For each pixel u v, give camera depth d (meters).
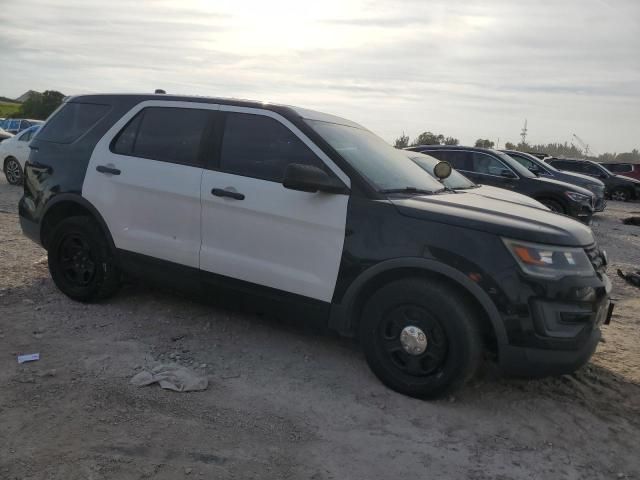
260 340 4.45
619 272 7.71
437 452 3.09
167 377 3.65
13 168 13.58
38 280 5.55
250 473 2.79
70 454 2.82
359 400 3.60
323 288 3.81
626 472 3.04
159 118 4.62
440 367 3.54
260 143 4.16
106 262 4.79
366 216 3.70
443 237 3.48
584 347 3.42
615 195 24.81
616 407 3.75
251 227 4.05
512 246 3.37
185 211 4.32
